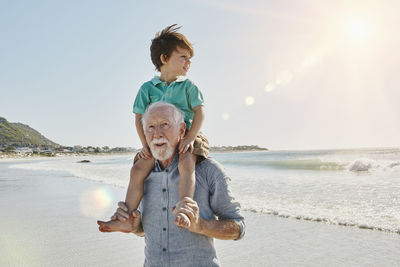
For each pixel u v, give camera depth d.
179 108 1.96
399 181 10.14
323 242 4.33
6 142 179.38
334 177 12.19
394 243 4.13
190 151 1.72
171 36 2.06
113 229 1.64
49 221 6.29
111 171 20.81
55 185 12.95
